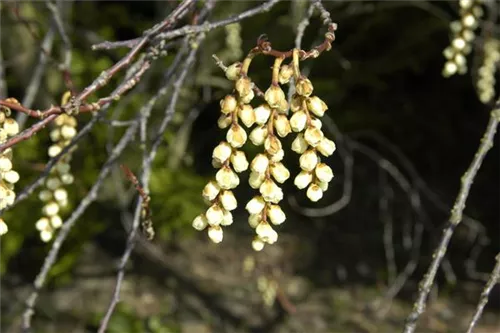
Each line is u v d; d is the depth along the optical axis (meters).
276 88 1.27
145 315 5.76
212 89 5.69
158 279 6.34
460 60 2.96
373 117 8.62
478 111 9.60
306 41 5.34
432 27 7.36
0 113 1.58
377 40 7.93
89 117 4.83
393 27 7.70
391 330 5.77
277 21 5.30
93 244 6.75
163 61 5.02
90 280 6.16
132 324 5.51
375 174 8.92
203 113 7.83
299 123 1.28
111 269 6.39
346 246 7.39
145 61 1.81
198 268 6.63
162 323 5.63
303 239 7.49
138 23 6.88
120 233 6.94
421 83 9.44
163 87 2.54
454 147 9.55
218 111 7.80
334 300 6.23
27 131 1.56
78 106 1.63
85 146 4.93
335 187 8.52
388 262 6.64
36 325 5.44
